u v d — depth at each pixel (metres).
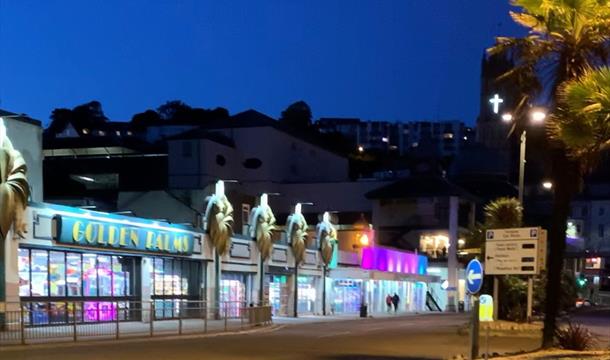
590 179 98.62
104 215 27.22
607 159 13.59
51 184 57.03
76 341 20.33
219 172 57.44
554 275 16.88
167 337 23.23
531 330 26.42
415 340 23.59
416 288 62.62
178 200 41.50
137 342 20.83
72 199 51.25
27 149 27.61
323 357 17.08
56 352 16.94
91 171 57.97
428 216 64.94
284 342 21.67
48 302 24.38
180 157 55.94
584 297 88.25
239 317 29.98
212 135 58.81
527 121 16.73
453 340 23.69
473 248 31.39
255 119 64.31
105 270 28.38
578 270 98.38
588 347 17.72
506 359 14.85
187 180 55.50
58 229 24.77
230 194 41.12
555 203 16.67
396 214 65.62
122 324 26.88
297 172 66.62
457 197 64.75
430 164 79.56
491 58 17.12
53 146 59.91
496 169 82.94
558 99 15.01
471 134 171.62
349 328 31.03
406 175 83.81
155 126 76.00
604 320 41.69
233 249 36.88
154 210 41.75
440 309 64.25
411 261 60.38
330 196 65.75
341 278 49.03
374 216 65.75
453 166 85.75
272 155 61.97
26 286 24.23
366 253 53.34
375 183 66.44
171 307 31.42
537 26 15.90
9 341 19.20
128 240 28.28
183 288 33.53
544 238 12.62
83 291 27.03
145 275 30.28
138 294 29.94
